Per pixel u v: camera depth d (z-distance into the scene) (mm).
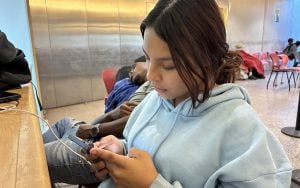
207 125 638
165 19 565
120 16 4844
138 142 760
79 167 1139
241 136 587
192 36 553
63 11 4262
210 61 581
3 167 563
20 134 769
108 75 2533
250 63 6668
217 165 607
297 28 8984
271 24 8227
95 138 1287
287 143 2596
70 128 1404
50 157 1156
